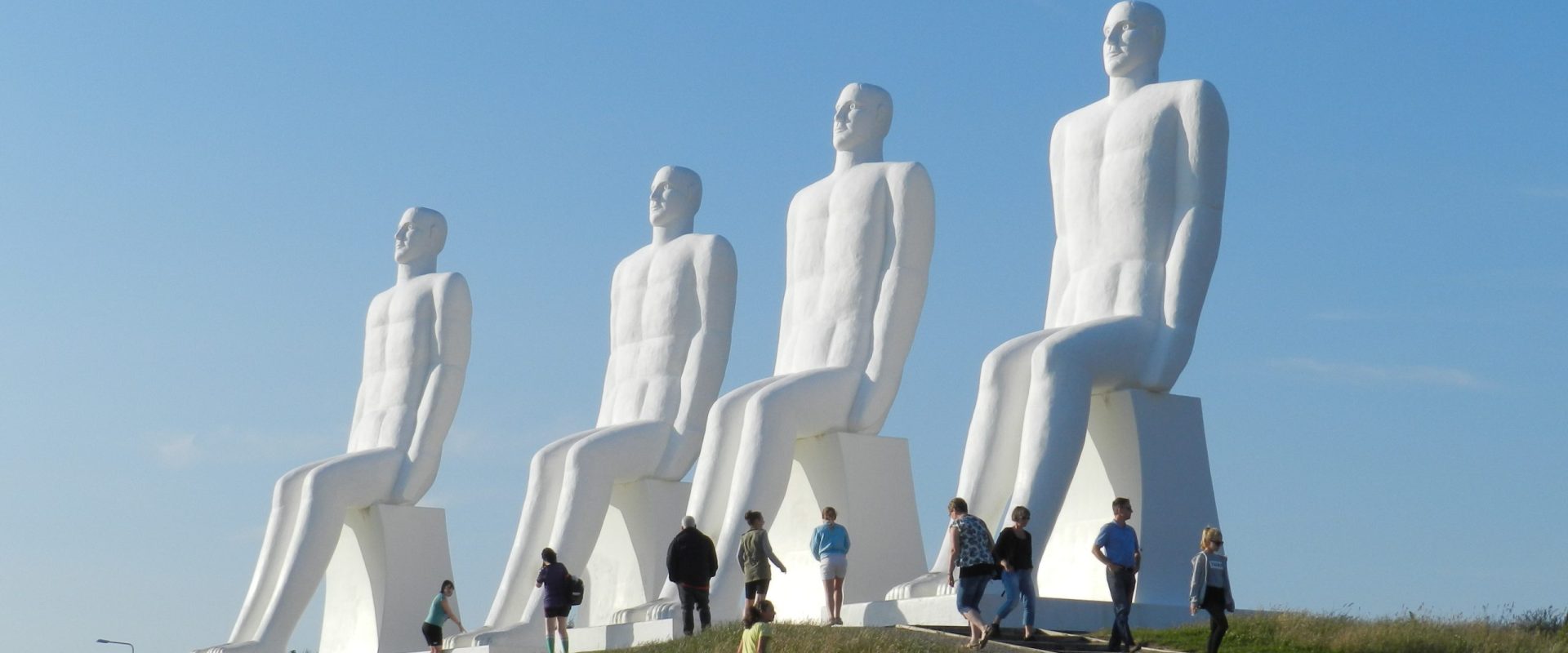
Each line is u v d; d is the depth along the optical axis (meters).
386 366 29.52
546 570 20.30
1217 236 20.38
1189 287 20.12
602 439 25.09
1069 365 19.55
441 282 29.20
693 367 25.64
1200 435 20.42
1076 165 21.28
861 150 24.09
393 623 28.30
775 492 22.22
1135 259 20.50
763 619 14.73
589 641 22.89
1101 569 20.38
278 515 28.69
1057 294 21.34
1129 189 20.64
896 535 23.02
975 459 20.14
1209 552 15.34
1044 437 19.33
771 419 22.30
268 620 27.45
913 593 19.36
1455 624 16.83
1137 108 20.81
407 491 28.62
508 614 24.98
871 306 23.27
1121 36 21.16
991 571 16.36
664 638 21.55
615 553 26.23
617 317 27.00
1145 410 20.14
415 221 29.98
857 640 16.58
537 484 25.61
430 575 28.78
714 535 23.17
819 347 23.48
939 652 16.17
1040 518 19.00
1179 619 19.30
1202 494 20.28
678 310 25.98
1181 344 20.03
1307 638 16.45
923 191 23.30
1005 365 20.31
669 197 26.75
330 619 29.62
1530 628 16.92
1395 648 15.91
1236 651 16.27
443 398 28.86
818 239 23.94
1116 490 20.27
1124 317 20.22
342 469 28.23
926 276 23.33
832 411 22.84
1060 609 18.75
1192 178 20.42
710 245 25.97
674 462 25.47
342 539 29.58
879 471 23.05
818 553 19.30
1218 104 20.52
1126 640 15.93
